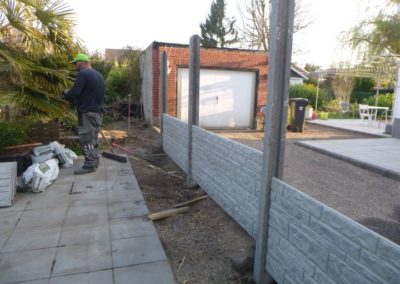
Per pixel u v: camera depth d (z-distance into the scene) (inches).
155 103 402.0
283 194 79.6
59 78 190.4
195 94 170.2
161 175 195.6
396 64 337.7
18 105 184.1
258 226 90.4
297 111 411.5
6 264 92.3
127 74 529.3
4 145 178.2
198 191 167.6
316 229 67.7
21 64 159.2
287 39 78.7
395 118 343.6
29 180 148.7
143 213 131.0
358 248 56.5
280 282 82.3
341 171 206.8
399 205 145.8
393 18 271.6
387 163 214.4
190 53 166.4
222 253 106.3
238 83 443.5
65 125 277.7
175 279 89.1
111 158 217.2
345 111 610.9
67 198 144.1
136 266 93.4
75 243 105.2
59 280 85.7
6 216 124.1
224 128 447.2
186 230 123.6
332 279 63.2
